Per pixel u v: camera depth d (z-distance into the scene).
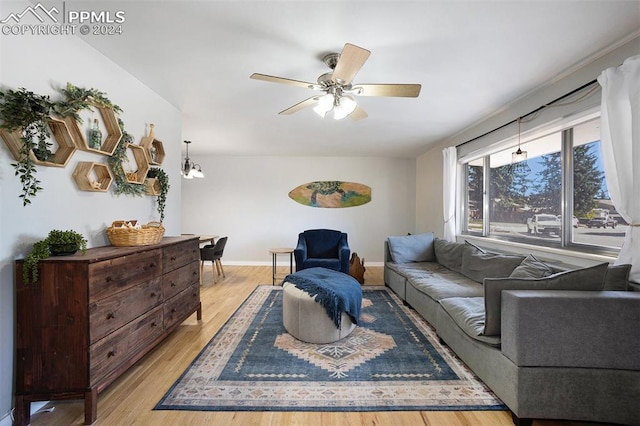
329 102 2.16
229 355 2.39
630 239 1.92
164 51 2.16
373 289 4.50
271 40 2.02
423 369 2.18
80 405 1.80
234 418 1.67
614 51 2.14
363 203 6.48
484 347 1.92
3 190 1.55
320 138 4.82
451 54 2.20
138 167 2.68
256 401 1.81
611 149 2.03
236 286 4.64
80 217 2.03
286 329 2.90
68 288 1.61
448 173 4.53
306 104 2.48
